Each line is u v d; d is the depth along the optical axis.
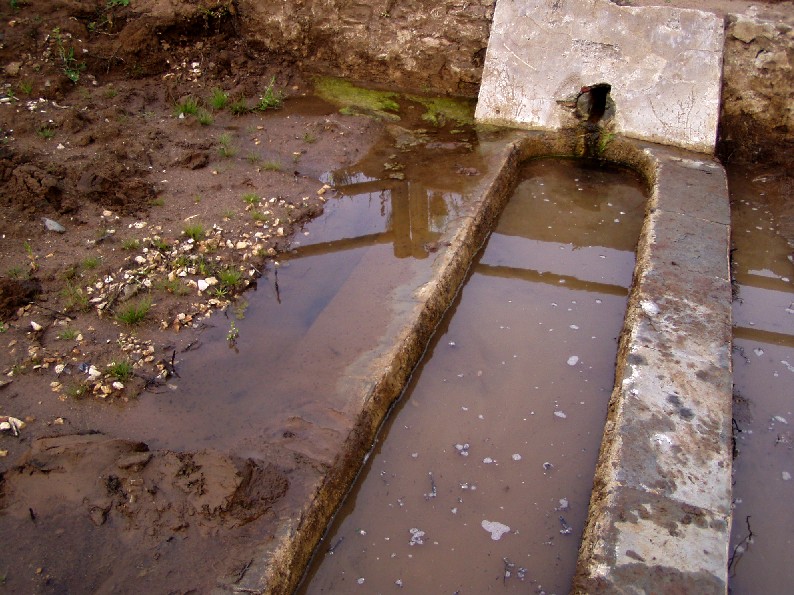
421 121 4.24
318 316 2.93
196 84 4.42
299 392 2.62
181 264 3.13
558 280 3.27
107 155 3.67
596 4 3.92
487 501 2.44
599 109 4.13
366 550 2.31
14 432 2.45
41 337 2.79
